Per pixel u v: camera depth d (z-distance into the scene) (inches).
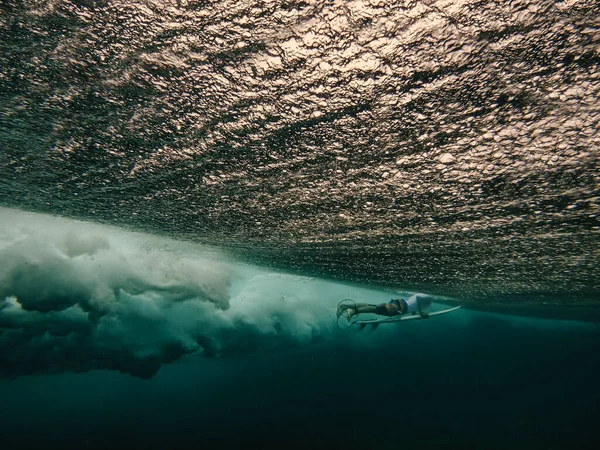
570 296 249.8
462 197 82.8
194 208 124.2
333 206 103.8
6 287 214.8
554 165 60.3
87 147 80.7
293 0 41.1
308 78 51.4
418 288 301.7
